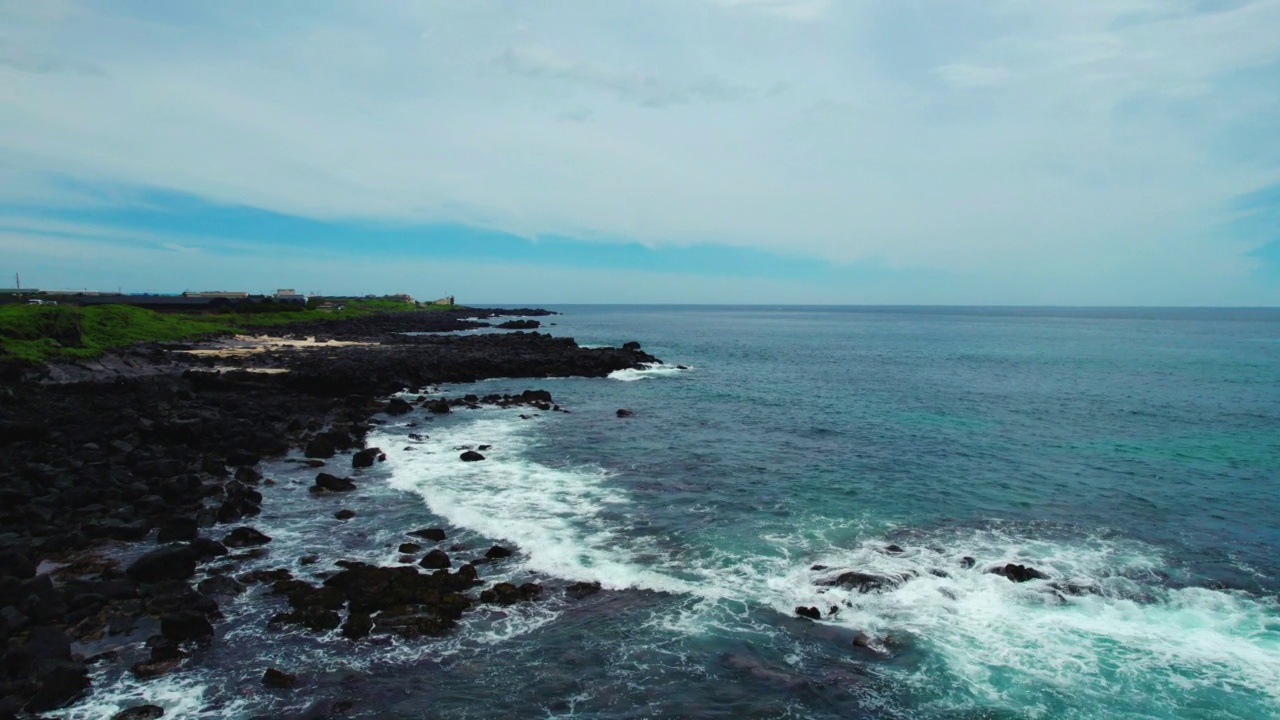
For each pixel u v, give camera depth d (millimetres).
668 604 14461
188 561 15680
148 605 13875
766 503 21672
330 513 20406
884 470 25953
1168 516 20656
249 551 17203
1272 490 23484
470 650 12578
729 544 18016
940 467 26453
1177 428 34812
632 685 11492
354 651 12516
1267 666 12172
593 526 19312
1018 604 14562
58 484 21453
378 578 15023
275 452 27484
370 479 24188
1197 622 13836
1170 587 15500
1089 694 11336
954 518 20359
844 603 14492
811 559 17016
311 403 38438
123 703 10922
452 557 16922
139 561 15078
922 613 14141
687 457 27953
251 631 13164
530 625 13516
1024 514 20766
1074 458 28062
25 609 13039
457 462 26750
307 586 14828
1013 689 11477
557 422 35781
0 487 20578
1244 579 15984
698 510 20891
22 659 11414
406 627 13219
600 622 13656
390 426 34219
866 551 17547
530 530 18859
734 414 38656
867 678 11758
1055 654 12562
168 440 27922
